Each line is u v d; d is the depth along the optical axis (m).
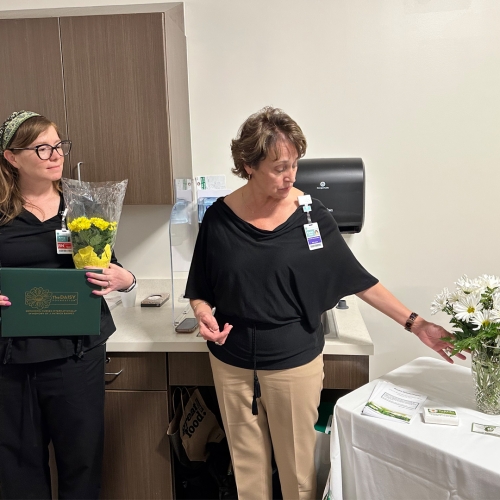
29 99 1.91
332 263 1.46
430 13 2.04
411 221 2.20
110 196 1.53
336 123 2.16
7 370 1.51
